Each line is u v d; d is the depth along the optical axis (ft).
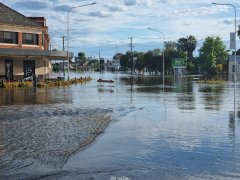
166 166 31.35
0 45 170.09
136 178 28.22
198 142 40.52
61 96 104.99
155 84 178.91
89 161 32.78
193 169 30.48
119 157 34.22
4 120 56.18
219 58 372.58
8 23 172.24
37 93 117.29
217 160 33.14
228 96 105.40
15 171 29.55
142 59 405.18
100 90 132.57
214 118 59.06
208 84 181.68
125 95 109.19
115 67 590.55
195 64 406.21
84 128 48.80
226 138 42.65
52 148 37.19
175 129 48.70
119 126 51.39
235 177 28.50
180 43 472.44
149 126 51.31
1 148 36.96
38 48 185.68
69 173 29.27
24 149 36.63
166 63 367.66
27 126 50.21
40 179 27.73
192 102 86.69
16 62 177.58
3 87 145.18
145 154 35.32
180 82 201.98
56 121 55.11
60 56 195.21
